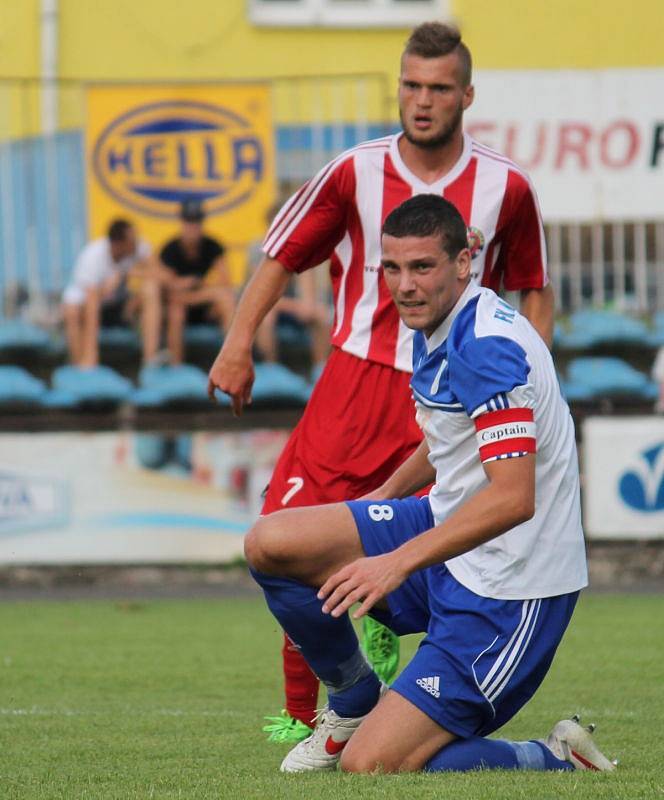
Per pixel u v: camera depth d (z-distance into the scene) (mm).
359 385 20828
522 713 21828
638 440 43250
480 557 15852
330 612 14953
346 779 14914
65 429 43219
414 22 48719
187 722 21078
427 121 20031
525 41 48031
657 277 45156
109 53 47906
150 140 44250
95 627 34219
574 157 44500
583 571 16188
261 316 21062
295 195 20984
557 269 45094
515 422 14828
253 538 16234
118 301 44875
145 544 43094
